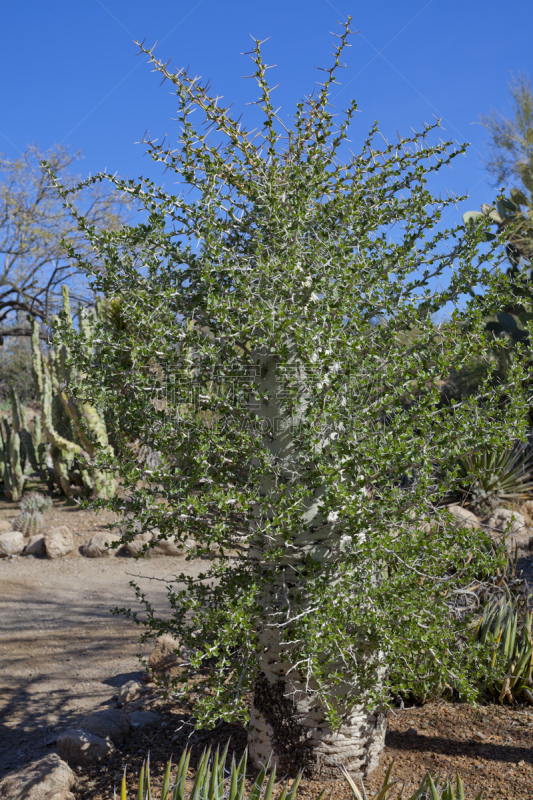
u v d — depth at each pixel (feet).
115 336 9.89
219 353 9.50
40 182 71.36
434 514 8.78
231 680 9.27
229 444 8.78
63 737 10.50
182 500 8.86
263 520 9.04
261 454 8.77
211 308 8.34
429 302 9.04
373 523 8.50
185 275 9.73
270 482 9.12
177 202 9.40
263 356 9.29
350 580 8.59
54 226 71.72
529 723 10.42
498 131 30.45
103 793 9.37
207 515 9.05
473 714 10.93
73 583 23.36
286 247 9.16
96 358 9.72
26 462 47.67
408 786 8.77
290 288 8.48
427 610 9.00
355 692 8.99
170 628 9.78
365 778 9.17
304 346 8.07
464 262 8.79
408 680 8.83
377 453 7.94
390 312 9.02
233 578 9.52
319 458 8.59
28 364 76.33
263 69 9.22
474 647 9.24
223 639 8.13
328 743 9.00
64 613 20.15
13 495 38.75
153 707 12.32
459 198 9.27
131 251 9.69
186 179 9.36
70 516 32.30
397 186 9.60
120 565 25.32
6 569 25.48
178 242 9.62
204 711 8.36
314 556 9.00
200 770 6.98
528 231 26.27
